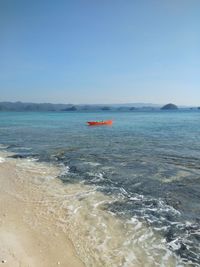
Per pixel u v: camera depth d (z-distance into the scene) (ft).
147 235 35.19
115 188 52.49
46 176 60.23
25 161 75.87
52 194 48.65
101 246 32.19
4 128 192.44
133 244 32.99
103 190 51.29
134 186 53.83
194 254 31.40
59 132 159.43
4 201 44.98
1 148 99.14
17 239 32.96
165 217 40.45
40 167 68.64
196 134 141.59
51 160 76.89
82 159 77.97
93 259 29.63
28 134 148.15
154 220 39.42
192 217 40.52
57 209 41.98
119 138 126.11
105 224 37.65
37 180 57.11
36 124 238.48
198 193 50.03
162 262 29.73
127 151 90.22
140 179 58.29
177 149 93.50
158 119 329.72
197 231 36.50
